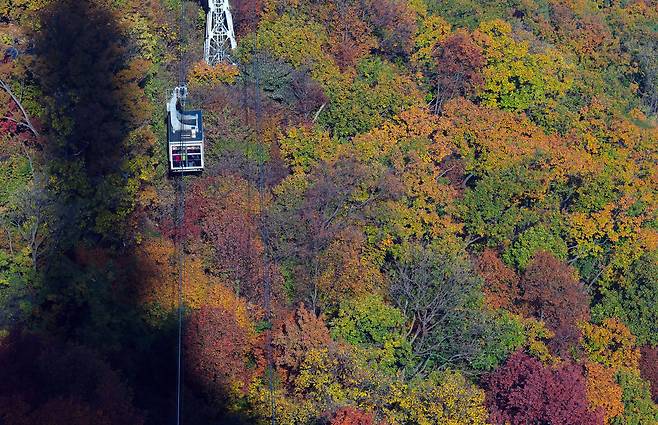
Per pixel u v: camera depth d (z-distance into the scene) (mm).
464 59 144000
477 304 110625
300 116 128625
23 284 91000
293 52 133125
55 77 102562
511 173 127625
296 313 102625
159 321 96312
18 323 88875
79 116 100875
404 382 96875
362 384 93188
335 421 87500
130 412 82438
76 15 105125
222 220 105062
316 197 111688
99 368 84000
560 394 101188
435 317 106625
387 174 117562
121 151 103312
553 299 116000
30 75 104625
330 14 144125
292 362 95750
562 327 115312
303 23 140750
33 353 83812
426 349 104250
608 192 133875
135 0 120312
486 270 120562
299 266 105875
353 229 111125
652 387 119000
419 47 149500
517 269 121938
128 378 91125
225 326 95250
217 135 115562
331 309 105125
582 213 132125
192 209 107500
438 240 116688
